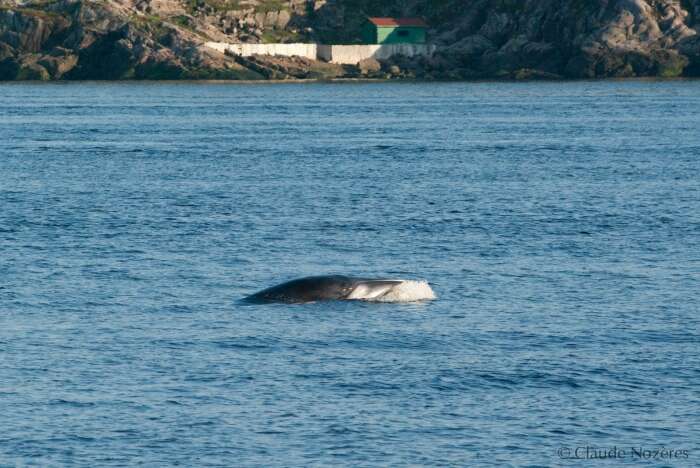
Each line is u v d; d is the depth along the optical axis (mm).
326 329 112625
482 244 162750
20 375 96500
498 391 93125
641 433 84000
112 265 146250
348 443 81938
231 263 148500
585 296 127750
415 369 98938
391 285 126312
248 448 80938
